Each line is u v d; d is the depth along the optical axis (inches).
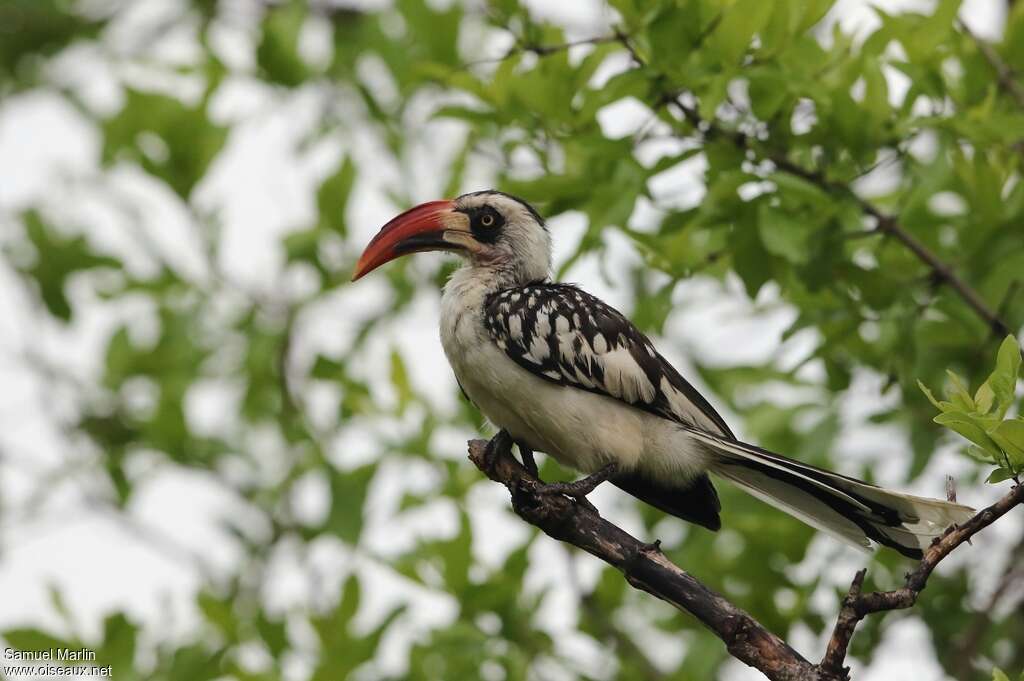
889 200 436.5
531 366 361.4
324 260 536.7
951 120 377.7
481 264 398.3
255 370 528.4
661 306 405.7
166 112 538.0
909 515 304.8
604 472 359.9
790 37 366.0
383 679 428.1
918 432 434.9
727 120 376.8
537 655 431.8
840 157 379.6
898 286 407.2
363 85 544.1
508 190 397.1
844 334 426.6
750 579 452.1
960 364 421.4
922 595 451.5
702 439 347.3
